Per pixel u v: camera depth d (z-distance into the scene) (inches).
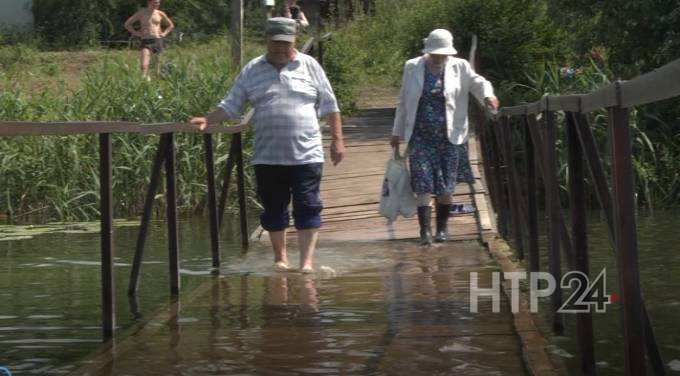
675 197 476.7
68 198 476.4
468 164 350.9
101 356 192.4
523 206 302.0
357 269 299.1
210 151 319.3
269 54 287.3
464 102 343.9
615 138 124.6
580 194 172.1
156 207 487.2
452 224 384.5
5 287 277.7
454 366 178.7
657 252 309.9
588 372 173.3
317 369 178.7
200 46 986.1
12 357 196.9
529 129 228.7
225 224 449.1
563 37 647.1
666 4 488.7
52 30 1138.0
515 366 177.9
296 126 286.5
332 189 451.5
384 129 598.5
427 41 339.9
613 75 531.5
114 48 1131.9
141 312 242.1
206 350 195.5
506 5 654.5
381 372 175.8
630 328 126.2
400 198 353.7
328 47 688.4
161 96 513.0
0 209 479.8
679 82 98.0
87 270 308.7
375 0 1000.2
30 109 506.6
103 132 207.2
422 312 229.1
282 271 299.4
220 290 267.6
